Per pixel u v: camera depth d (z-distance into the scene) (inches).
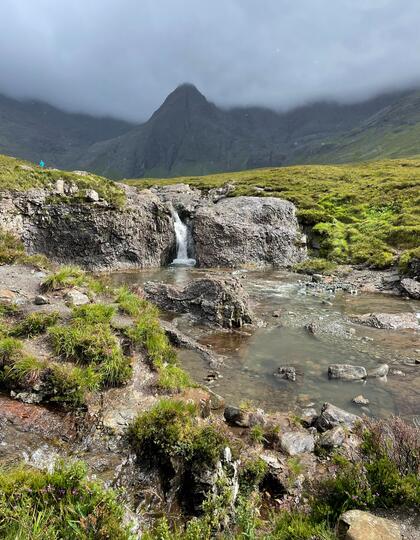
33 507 179.8
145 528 209.9
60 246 1342.3
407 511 220.1
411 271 1125.7
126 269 1446.9
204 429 275.0
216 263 1566.2
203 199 2201.0
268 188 2370.8
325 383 500.1
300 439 341.1
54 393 293.7
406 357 595.8
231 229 1599.4
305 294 1048.2
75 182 1429.6
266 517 254.2
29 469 215.8
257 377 513.7
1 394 289.3
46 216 1301.7
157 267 1550.2
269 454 316.8
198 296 761.0
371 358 592.1
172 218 1697.8
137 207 1528.1
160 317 736.3
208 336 673.0
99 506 180.2
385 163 3464.6
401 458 251.9
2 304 419.2
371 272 1266.0
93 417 285.1
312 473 297.9
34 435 256.1
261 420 369.7
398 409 432.8
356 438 341.7
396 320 765.9
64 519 173.5
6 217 1204.5
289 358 586.2
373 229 1594.5
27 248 1269.7
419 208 1659.7
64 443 257.6
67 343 340.8
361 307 909.2
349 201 1974.7
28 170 1379.2
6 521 166.4
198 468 252.7
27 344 346.6
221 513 227.6
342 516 211.9
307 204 1940.2
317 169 3166.8
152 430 259.0
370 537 192.5
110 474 234.4
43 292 500.1
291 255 1612.9
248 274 1385.3
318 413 418.3
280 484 281.1
